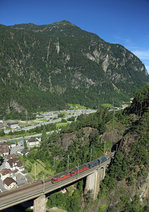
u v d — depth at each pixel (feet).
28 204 322.55
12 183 337.52
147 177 302.25
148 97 425.28
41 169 400.26
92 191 317.01
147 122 361.51
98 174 322.14
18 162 407.23
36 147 531.09
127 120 450.30
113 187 318.45
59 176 270.67
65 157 408.26
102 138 440.45
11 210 307.17
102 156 382.42
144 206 295.07
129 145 342.44
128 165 322.55
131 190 305.73
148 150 318.24
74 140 453.17
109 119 484.74
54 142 484.74
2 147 522.47
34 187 246.88
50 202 327.88
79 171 295.69
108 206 311.68
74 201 316.81
